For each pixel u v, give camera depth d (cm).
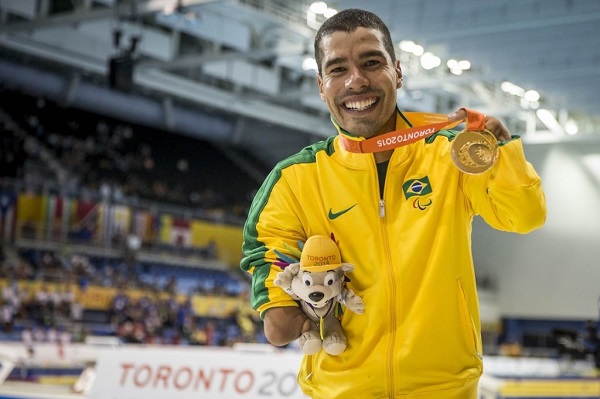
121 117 2719
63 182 2625
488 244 3058
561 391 736
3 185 2353
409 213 199
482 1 1539
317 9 1656
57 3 2044
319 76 209
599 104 2291
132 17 1777
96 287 2114
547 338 2886
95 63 2198
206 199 3138
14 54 2259
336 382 202
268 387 481
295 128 2761
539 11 1560
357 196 202
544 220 195
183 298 2280
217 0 1578
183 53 2270
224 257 2806
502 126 193
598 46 1767
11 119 2850
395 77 202
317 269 192
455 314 195
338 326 201
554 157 2898
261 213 212
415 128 191
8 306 1850
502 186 189
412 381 194
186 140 3356
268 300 200
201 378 496
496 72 2002
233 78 2334
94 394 509
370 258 199
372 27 198
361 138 196
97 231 2405
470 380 197
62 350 579
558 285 2869
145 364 511
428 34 1730
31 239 2262
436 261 195
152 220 2566
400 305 196
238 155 3416
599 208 2806
